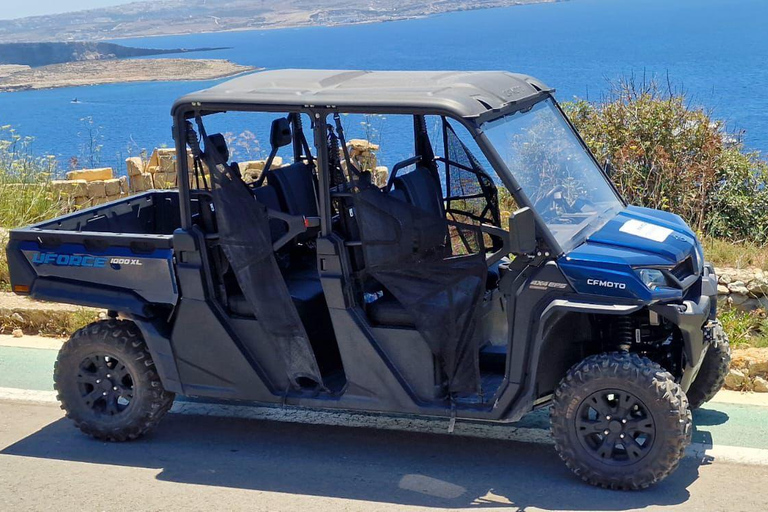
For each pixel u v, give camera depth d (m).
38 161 12.75
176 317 5.89
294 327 5.68
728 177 10.80
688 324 5.12
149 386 6.08
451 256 5.46
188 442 6.21
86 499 5.43
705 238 9.58
